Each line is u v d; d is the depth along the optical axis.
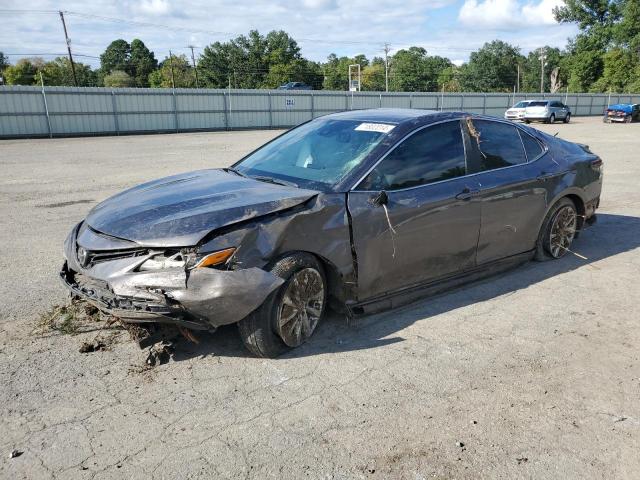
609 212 8.31
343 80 103.75
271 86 94.56
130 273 3.18
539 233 5.44
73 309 4.26
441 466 2.61
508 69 101.00
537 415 3.03
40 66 89.25
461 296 4.77
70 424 2.87
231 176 4.33
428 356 3.68
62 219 7.87
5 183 11.56
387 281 4.08
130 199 3.84
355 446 2.74
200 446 2.71
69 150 20.42
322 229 3.62
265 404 3.08
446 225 4.34
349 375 3.41
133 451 2.67
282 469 2.56
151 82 104.75
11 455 2.62
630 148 18.55
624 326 4.21
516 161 5.11
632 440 2.83
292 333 3.61
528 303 4.63
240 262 3.23
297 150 4.51
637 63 71.69
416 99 44.28
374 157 4.04
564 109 38.09
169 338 3.49
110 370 3.41
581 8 77.44
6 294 4.65
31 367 3.42
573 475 2.56
